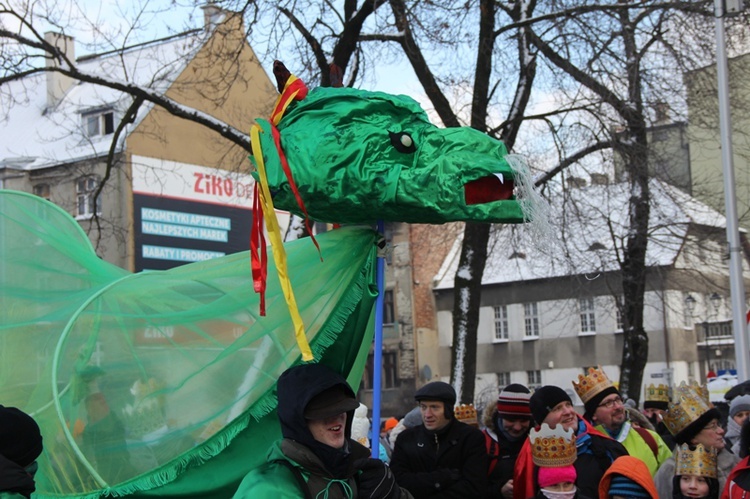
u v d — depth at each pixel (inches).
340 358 153.1
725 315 1232.8
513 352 1401.3
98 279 172.2
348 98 151.6
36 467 139.1
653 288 715.4
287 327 150.3
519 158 149.0
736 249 438.3
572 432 181.5
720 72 449.7
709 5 489.4
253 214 150.3
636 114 513.7
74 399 154.7
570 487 179.0
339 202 146.9
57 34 519.5
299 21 479.2
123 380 154.8
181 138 1149.1
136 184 1106.1
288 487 124.5
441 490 205.3
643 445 227.5
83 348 157.8
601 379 226.2
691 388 204.2
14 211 179.3
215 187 1178.0
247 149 515.8
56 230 181.2
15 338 165.3
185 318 156.9
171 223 1138.0
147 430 150.6
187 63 538.6
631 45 495.2
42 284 173.0
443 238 870.4
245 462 148.8
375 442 152.9
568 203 544.7
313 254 154.1
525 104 516.7
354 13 492.7
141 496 147.8
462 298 498.6
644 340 568.4
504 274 1408.7
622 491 174.7
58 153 1145.4
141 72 1117.7
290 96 152.9
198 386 151.3
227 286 159.5
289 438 128.6
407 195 145.3
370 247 154.0
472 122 508.4
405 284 1494.8
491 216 146.7
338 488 129.0
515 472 199.2
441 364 1509.6
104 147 1117.7
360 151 146.6
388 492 140.6
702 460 185.3
